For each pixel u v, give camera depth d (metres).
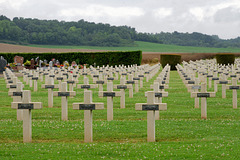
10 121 13.09
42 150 9.21
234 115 14.20
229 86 15.77
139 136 10.88
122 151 9.06
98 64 55.12
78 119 13.81
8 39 151.12
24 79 29.30
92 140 10.27
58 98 19.39
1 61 39.84
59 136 10.91
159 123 12.55
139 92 21.53
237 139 10.23
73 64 47.53
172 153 8.84
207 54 82.62
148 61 62.62
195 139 10.41
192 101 17.86
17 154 8.88
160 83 15.84
